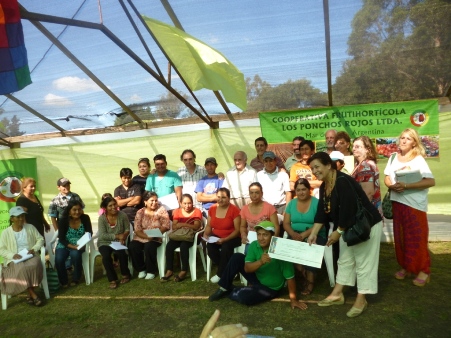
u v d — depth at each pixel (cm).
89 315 478
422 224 484
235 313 448
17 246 550
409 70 595
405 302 446
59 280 589
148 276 593
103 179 800
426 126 669
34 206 657
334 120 697
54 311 501
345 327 399
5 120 756
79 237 610
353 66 591
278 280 470
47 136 819
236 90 459
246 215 558
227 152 746
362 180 496
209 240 561
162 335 411
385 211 517
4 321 483
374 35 542
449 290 473
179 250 593
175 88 641
